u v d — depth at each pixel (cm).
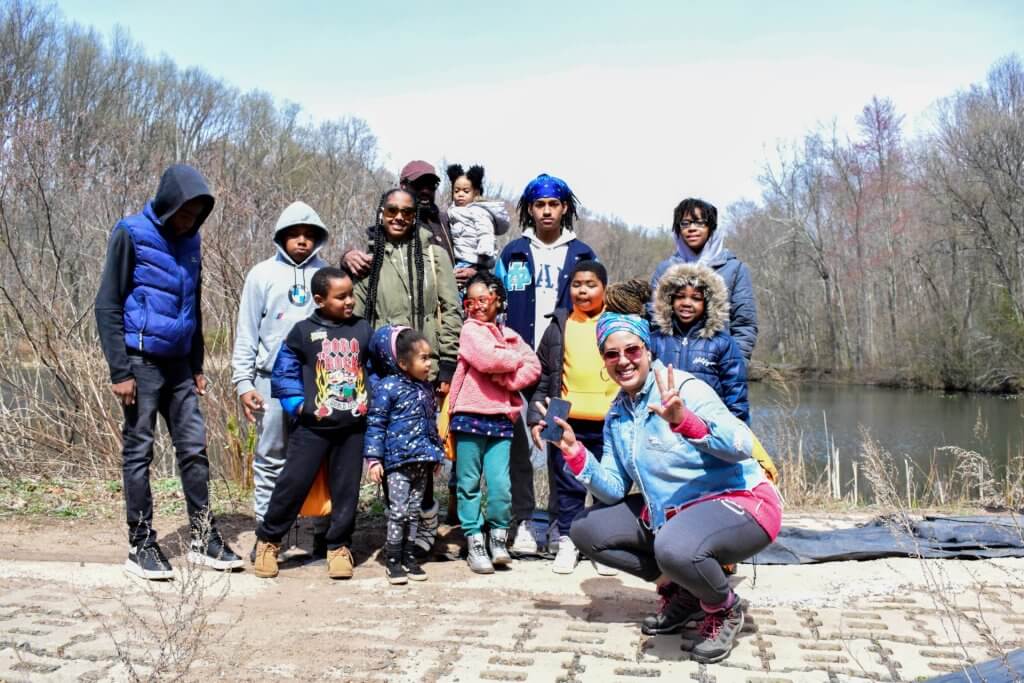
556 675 332
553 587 461
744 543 345
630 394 366
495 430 495
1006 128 2945
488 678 330
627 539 375
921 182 3409
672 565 336
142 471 460
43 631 372
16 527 570
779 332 4041
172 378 474
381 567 500
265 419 492
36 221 791
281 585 461
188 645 346
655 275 498
